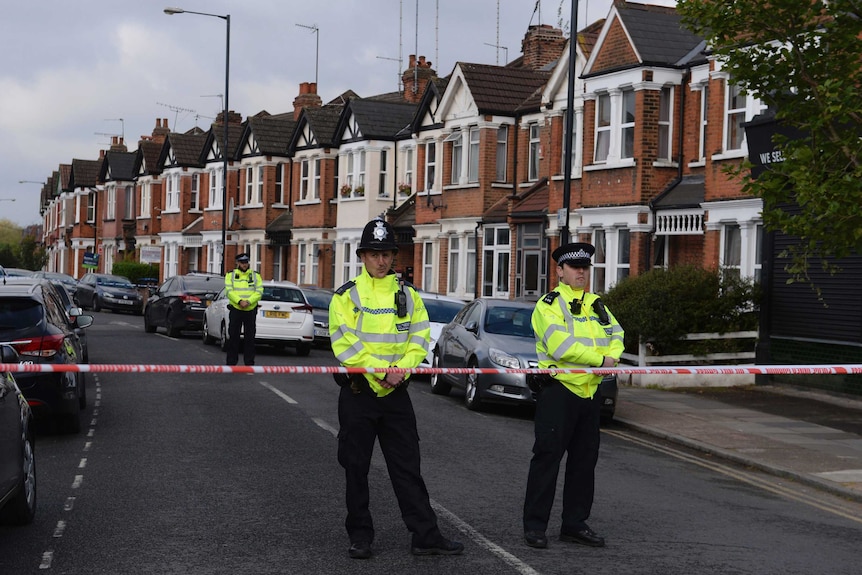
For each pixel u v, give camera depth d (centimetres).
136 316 7181
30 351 1867
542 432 1230
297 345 4075
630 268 4247
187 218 9831
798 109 2152
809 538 1336
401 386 1163
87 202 13388
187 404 2444
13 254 19112
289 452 1820
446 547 1167
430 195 6012
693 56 4200
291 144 7838
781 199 2077
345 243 7138
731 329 3334
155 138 12062
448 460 1816
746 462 1966
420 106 6166
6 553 1150
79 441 1905
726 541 1290
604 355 1245
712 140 3812
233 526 1283
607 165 4356
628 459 1958
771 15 2084
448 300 3534
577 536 1245
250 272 3272
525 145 5441
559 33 6384
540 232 5019
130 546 1184
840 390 2998
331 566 1112
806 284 3133
